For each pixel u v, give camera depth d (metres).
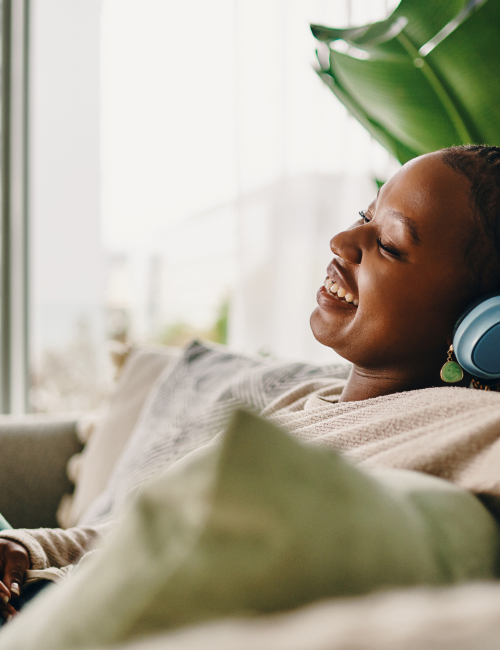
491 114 0.78
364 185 1.78
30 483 1.29
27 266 2.07
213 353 1.18
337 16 1.75
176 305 2.42
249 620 0.16
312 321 0.64
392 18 0.76
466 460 0.36
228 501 0.18
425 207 0.54
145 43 2.12
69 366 2.20
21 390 2.02
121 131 2.18
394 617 0.15
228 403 0.90
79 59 2.17
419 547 0.23
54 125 2.16
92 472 1.20
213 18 2.00
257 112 1.82
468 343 0.50
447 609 0.16
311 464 0.20
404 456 0.37
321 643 0.14
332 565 0.19
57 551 0.68
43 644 0.17
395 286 0.55
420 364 0.59
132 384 1.36
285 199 1.81
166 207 2.21
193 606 0.17
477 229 0.53
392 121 0.88
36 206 2.15
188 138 2.09
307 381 0.81
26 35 2.04
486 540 0.28
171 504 0.19
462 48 0.73
